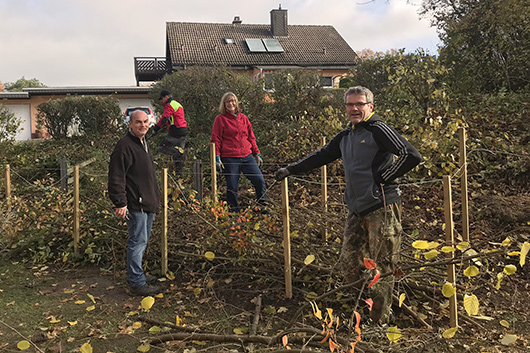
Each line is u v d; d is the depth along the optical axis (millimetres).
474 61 11469
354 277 3533
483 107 8961
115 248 5227
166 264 4676
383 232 3311
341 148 3598
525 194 6152
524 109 8711
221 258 4508
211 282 4301
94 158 8273
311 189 7012
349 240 3551
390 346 3215
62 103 11820
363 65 11391
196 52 26688
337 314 3756
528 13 10445
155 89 11109
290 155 8469
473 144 7250
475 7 11812
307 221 4848
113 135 11828
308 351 2926
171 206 5484
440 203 6133
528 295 4062
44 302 4117
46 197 6637
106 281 4613
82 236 5180
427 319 3686
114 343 3387
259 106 10188
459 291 4031
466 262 4105
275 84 10312
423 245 2623
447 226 3475
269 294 4188
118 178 4051
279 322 3672
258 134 9555
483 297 4035
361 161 3377
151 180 4289
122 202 4055
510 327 3562
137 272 4234
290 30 30000
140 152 4211
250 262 4617
